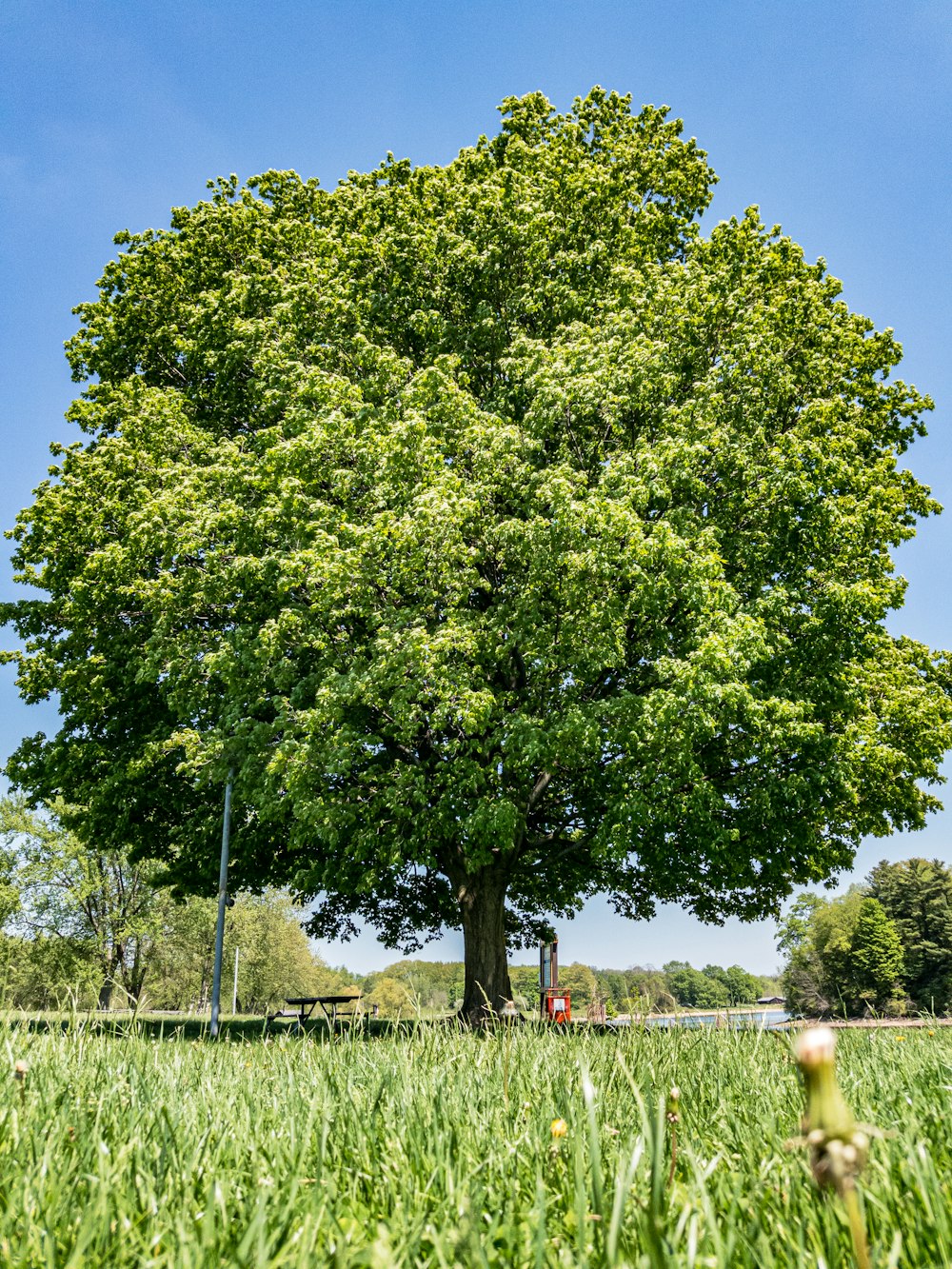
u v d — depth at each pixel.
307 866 18.28
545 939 22.31
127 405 18.45
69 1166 1.84
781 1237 1.38
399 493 14.91
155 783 18.78
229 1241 1.45
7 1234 1.42
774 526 15.82
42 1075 2.84
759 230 19.69
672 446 14.61
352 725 14.60
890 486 18.78
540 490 14.34
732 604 14.20
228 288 19.55
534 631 14.58
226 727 15.98
